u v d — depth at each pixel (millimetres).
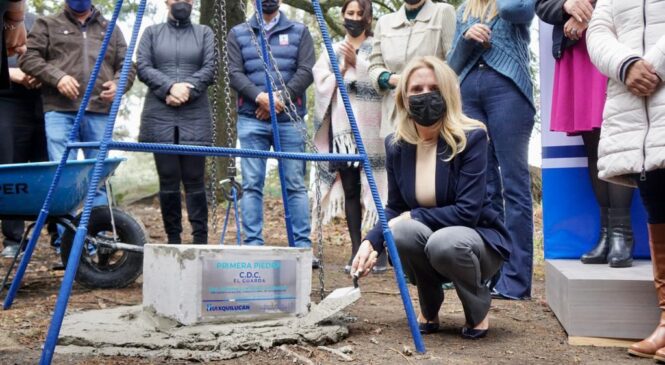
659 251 2750
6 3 3004
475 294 2959
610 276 3008
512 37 4020
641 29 2707
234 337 2727
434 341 2953
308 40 5266
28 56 4988
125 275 4391
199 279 2877
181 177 4922
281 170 3818
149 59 4844
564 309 3104
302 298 3119
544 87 3994
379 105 5211
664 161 2525
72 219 4312
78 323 3078
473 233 2910
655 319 2896
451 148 2977
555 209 3934
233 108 9492
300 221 5262
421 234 2922
